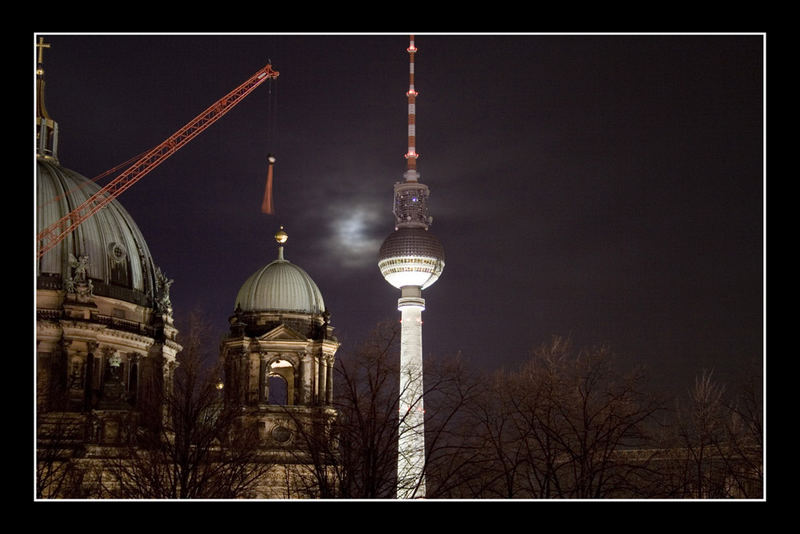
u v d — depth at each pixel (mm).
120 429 169000
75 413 174375
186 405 137625
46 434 159875
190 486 126562
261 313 191625
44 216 190000
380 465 104312
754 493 122438
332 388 193750
